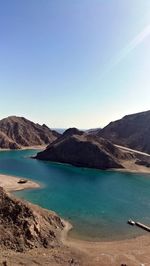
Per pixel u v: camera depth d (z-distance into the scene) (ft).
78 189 295.07
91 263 129.49
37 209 170.60
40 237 145.07
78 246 148.97
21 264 112.78
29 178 340.80
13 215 148.77
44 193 270.46
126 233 174.60
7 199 156.97
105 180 355.56
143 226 184.96
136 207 233.96
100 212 216.13
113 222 194.08
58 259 127.03
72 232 171.01
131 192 291.58
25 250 131.34
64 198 254.88
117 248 151.33
